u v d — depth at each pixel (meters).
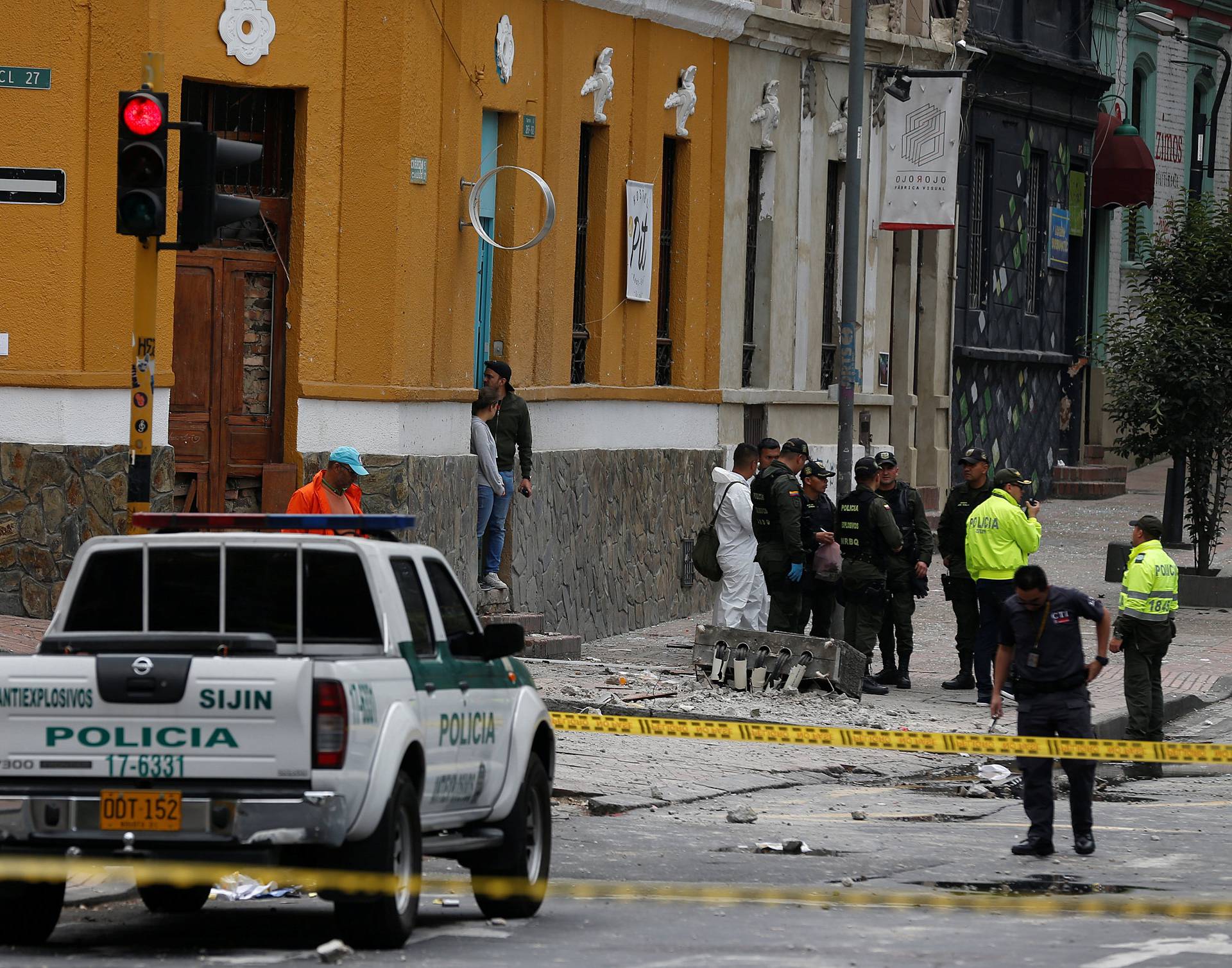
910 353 123.88
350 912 33.16
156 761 31.95
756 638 71.19
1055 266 148.25
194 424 69.00
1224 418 107.44
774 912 39.59
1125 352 109.31
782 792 57.56
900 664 77.06
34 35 64.19
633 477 91.75
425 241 72.75
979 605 75.69
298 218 70.31
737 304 100.81
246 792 31.70
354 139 70.75
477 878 38.25
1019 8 138.38
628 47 89.50
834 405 111.44
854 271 81.75
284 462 70.62
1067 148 148.62
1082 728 48.72
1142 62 165.38
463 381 76.31
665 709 66.44
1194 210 110.12
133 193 43.72
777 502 75.00
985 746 48.00
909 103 101.38
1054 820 54.19
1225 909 41.09
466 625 38.53
